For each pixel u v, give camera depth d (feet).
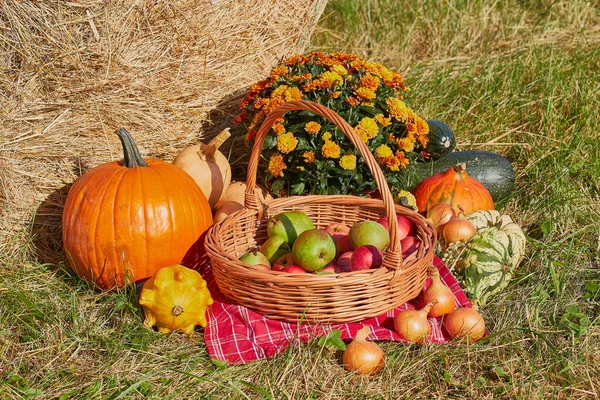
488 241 7.15
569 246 7.41
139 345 6.70
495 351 6.68
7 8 7.18
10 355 6.63
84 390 6.38
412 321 6.64
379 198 7.95
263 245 7.19
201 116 8.10
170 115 7.95
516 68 10.12
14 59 7.31
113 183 7.09
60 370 6.51
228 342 6.69
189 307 6.72
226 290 6.85
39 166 7.53
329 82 7.66
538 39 11.42
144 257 7.09
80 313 6.95
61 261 7.49
